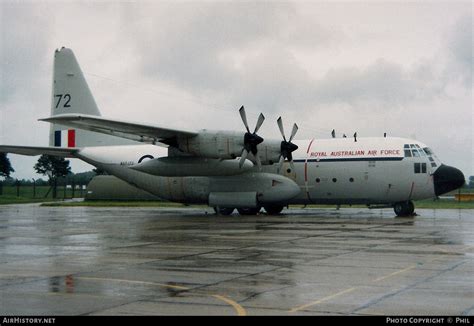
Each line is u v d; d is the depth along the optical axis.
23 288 10.42
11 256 14.88
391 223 25.88
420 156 31.12
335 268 12.66
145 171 32.50
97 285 10.71
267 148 31.23
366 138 32.78
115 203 55.66
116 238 19.45
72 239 19.16
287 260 13.93
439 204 53.34
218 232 21.64
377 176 31.52
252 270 12.44
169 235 20.48
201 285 10.70
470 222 26.36
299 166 33.06
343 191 32.41
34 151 35.94
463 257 14.30
